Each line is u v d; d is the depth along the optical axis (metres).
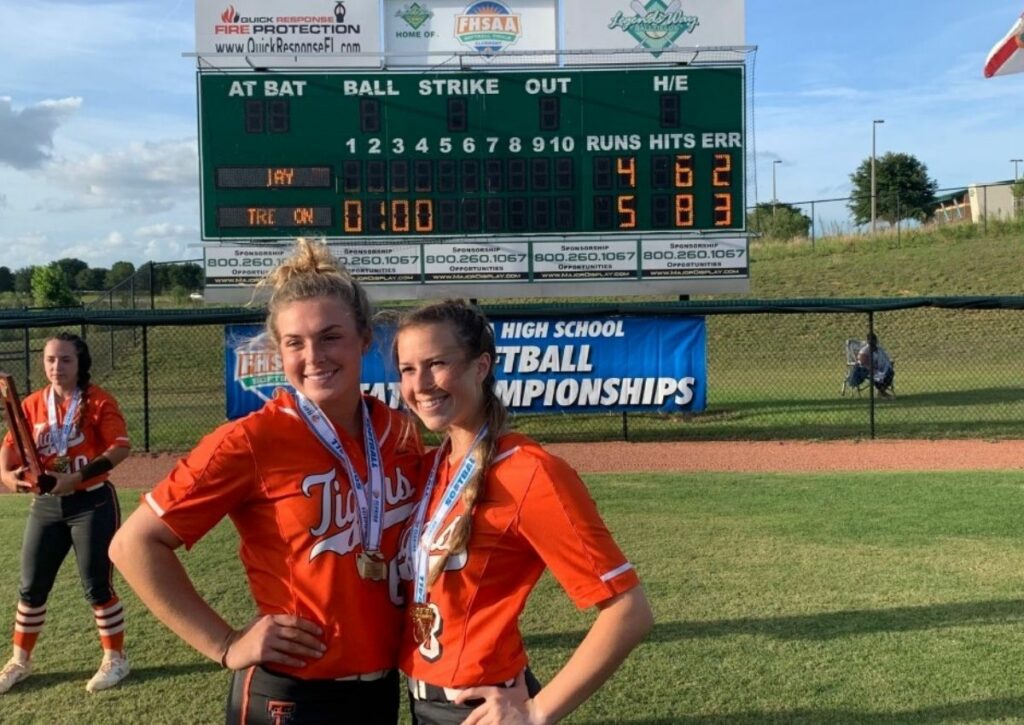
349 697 2.03
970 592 5.25
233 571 5.81
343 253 13.48
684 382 12.02
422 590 2.02
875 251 31.70
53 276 31.81
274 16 13.73
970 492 8.22
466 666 1.96
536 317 11.95
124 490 9.17
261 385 11.30
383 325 2.32
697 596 5.24
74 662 4.41
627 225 13.52
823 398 16.00
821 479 9.05
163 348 21.28
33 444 3.95
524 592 2.00
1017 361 19.80
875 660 4.25
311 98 13.32
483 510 1.95
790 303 11.65
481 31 14.06
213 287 13.40
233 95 13.25
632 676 4.11
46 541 4.16
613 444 11.99
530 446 1.98
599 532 1.90
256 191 13.34
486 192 13.49
